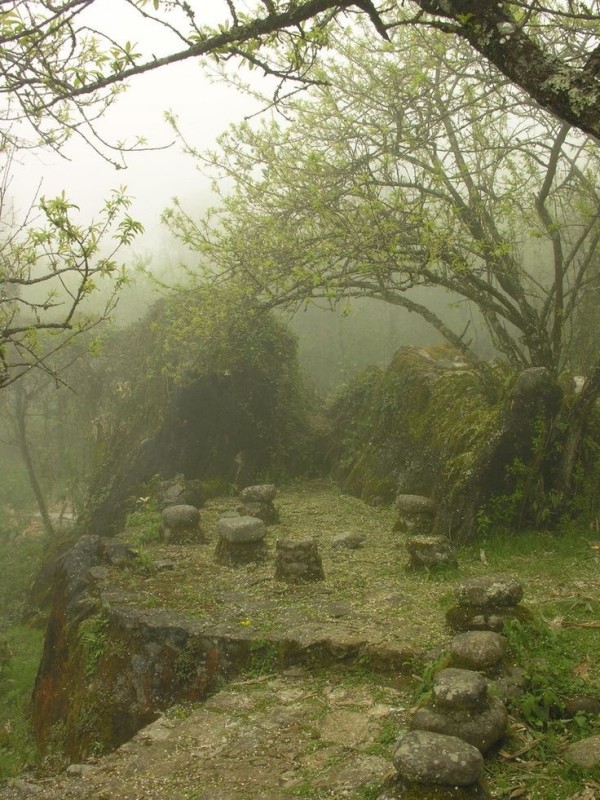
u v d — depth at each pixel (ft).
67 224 13.89
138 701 19.95
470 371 35.73
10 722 25.98
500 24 9.06
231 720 16.01
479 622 17.95
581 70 8.50
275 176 31.45
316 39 13.03
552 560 24.95
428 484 32.71
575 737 13.42
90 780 14.35
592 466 28.07
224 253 32.83
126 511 39.96
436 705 13.34
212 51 12.35
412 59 30.73
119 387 46.73
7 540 46.65
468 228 29.76
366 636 18.51
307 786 12.64
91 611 24.18
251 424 43.09
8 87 12.94
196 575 25.63
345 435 43.16
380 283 30.71
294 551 24.43
